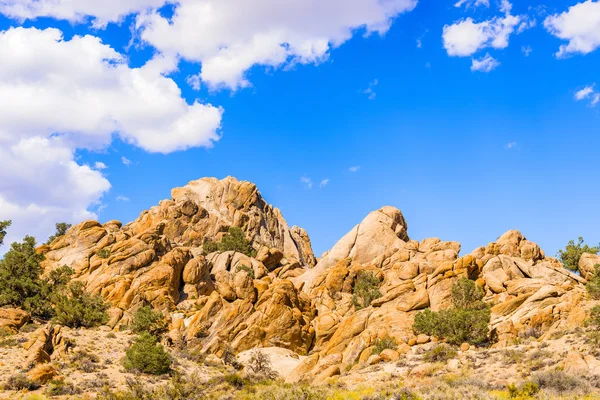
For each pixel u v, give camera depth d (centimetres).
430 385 4144
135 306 7544
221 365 6222
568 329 5475
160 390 4700
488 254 8056
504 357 4928
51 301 6925
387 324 6769
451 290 6981
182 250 8762
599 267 7031
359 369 5612
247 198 13250
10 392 4334
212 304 7219
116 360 5584
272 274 10350
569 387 3688
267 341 7012
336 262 9850
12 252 7162
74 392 4522
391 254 9612
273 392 4341
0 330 5728
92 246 9519
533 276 7475
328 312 7669
